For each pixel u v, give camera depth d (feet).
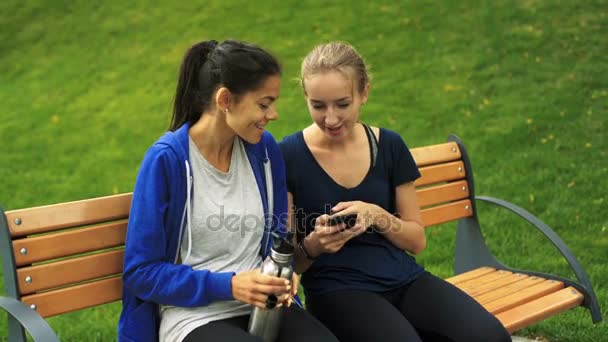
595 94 24.70
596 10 30.89
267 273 7.81
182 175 8.15
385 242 9.80
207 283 7.80
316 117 9.27
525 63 27.99
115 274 9.07
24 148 28.12
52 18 41.09
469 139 23.17
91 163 26.11
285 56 32.19
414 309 9.37
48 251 8.46
